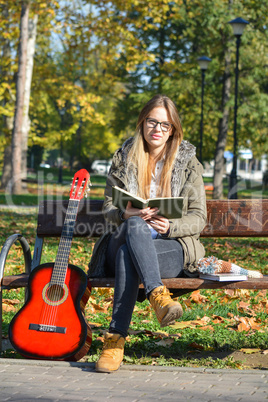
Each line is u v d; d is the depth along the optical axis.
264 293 5.47
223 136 27.42
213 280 3.09
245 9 26.00
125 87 31.19
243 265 7.07
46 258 6.91
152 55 23.20
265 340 3.76
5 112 23.39
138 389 2.54
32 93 26.56
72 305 3.05
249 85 27.14
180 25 27.84
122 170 3.43
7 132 24.77
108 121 33.66
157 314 2.82
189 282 3.08
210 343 3.68
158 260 3.12
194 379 2.69
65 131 23.95
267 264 7.26
